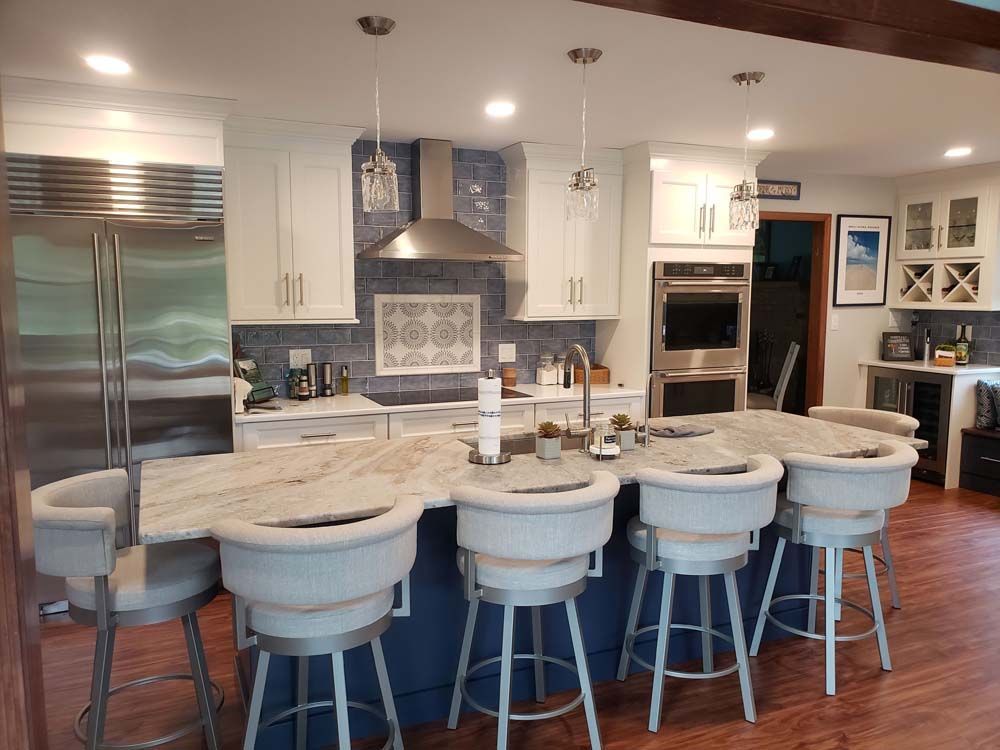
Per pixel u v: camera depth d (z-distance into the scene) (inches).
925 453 229.8
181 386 144.5
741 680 102.7
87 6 93.4
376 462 106.3
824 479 104.8
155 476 98.5
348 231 169.3
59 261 133.5
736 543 98.4
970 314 237.8
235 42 107.6
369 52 112.3
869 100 140.0
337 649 76.8
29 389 132.7
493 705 107.7
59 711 106.7
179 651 124.7
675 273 188.4
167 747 97.4
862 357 249.4
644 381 190.5
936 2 83.4
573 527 83.0
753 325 305.0
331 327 182.7
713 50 111.3
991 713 105.1
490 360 200.7
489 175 192.7
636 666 118.2
